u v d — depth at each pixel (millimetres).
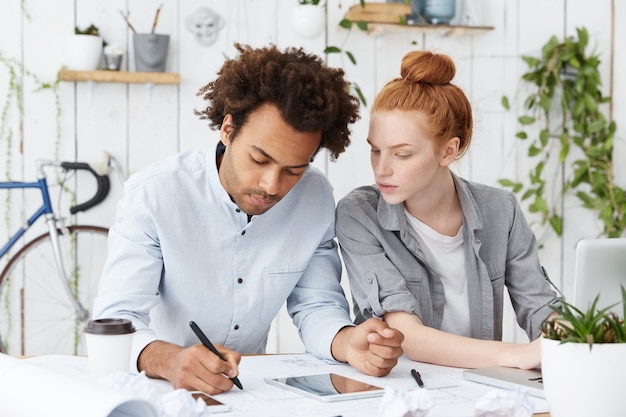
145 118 3158
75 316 3150
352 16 3166
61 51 3092
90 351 1208
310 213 1620
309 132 1312
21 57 3064
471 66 3373
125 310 1411
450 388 1260
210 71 3203
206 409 925
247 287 1571
